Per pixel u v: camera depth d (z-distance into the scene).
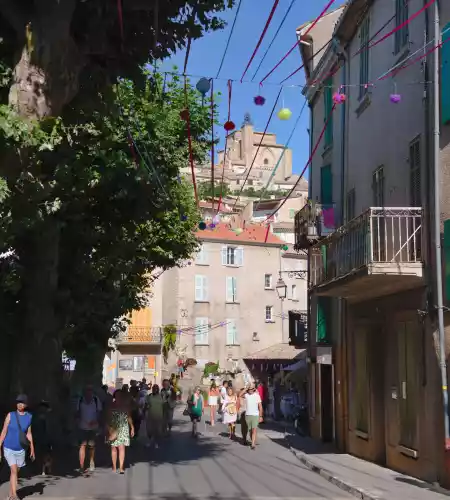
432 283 12.01
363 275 12.53
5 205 9.73
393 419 13.93
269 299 50.97
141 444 19.91
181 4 10.12
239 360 49.47
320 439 20.89
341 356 18.39
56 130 9.23
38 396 14.12
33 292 14.38
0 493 10.74
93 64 10.55
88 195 13.91
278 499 10.55
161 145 17.39
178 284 48.84
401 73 13.95
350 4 16.91
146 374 47.16
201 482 12.26
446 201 11.64
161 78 17.55
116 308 22.09
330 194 20.67
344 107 18.91
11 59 9.71
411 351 13.05
